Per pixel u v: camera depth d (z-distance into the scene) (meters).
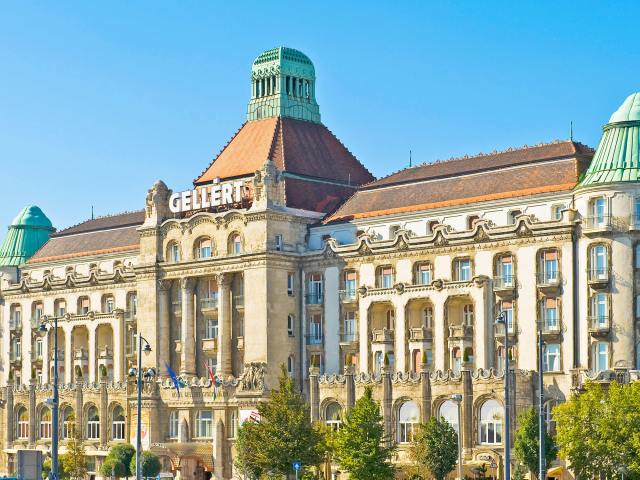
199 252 156.50
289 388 128.62
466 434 127.69
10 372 176.75
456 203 137.50
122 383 160.75
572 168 131.38
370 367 141.12
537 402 126.88
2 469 174.50
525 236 129.75
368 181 163.12
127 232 177.12
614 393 110.44
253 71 166.75
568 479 121.75
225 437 147.12
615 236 123.62
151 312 159.88
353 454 119.50
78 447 154.12
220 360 151.50
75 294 176.25
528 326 128.88
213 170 162.88
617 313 123.19
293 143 159.62
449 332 134.62
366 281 143.50
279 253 148.12
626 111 127.00
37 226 193.50
